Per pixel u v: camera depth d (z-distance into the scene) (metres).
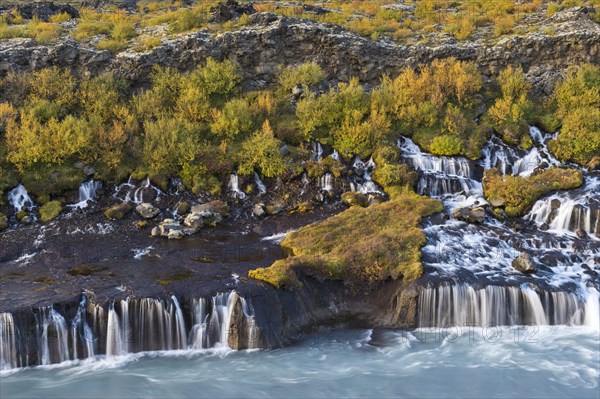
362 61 37.91
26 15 44.06
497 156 32.75
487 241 25.22
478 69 38.41
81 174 29.69
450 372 19.08
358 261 23.30
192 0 56.16
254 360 19.72
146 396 17.84
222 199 29.88
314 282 22.59
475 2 51.75
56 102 32.94
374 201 29.23
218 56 36.66
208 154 31.27
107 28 40.16
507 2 49.50
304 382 18.58
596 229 25.91
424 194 30.45
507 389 18.22
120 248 25.19
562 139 32.66
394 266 23.02
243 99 35.19
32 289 21.02
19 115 31.92
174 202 29.39
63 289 20.97
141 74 35.34
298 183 30.78
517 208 28.05
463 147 32.59
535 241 25.22
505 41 38.34
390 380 18.70
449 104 34.91
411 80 35.84
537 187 28.75
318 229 26.23
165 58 35.97
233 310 20.27
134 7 54.75
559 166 31.70
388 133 33.56
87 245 25.45
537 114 35.44
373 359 19.83
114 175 30.12
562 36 37.78
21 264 23.61
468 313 21.53
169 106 34.44
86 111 32.94
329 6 53.22
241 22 39.03
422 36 40.94
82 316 19.78
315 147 32.91
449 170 31.84
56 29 38.91
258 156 30.94
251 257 24.30
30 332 19.17
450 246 24.64
